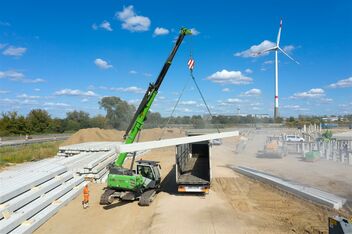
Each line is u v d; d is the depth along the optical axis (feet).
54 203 47.44
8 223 35.65
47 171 55.47
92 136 151.53
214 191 55.67
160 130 177.47
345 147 85.61
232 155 101.81
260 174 64.49
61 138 190.19
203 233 35.99
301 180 57.72
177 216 42.01
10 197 40.65
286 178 59.77
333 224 28.58
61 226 40.22
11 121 213.66
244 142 127.03
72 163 70.44
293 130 174.50
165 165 89.51
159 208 46.42
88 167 64.08
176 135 168.55
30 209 40.98
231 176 68.08
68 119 285.02
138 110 56.85
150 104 57.06
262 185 59.11
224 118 156.76
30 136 196.65
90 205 49.21
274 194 52.42
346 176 60.85
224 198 50.83
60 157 86.17
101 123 279.49
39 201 44.60
